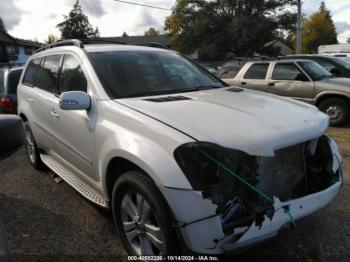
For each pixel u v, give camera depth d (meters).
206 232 2.34
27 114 5.09
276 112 3.01
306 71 8.55
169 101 3.22
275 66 9.05
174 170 2.42
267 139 2.52
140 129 2.77
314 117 3.04
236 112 2.91
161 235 2.56
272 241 3.25
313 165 2.88
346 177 4.73
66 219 3.80
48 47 5.13
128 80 3.64
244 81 9.50
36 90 4.91
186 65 4.40
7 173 5.33
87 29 45.91
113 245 3.30
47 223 3.73
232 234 2.32
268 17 44.22
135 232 2.88
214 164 2.40
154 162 2.51
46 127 4.51
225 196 2.38
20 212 3.99
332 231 3.40
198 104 3.12
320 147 3.06
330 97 8.26
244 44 41.56
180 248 2.53
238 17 42.25
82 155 3.63
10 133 1.94
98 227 3.62
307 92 8.48
